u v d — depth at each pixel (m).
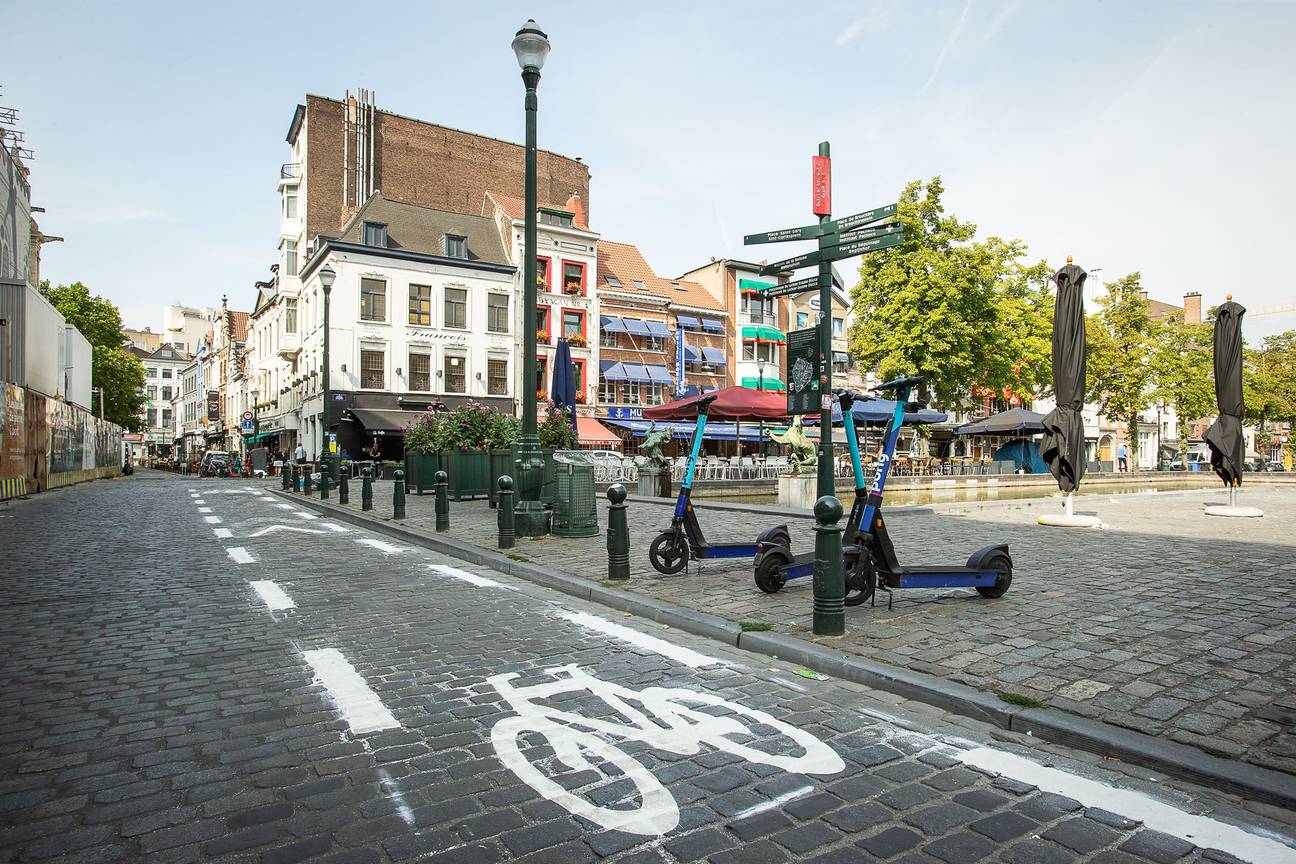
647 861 2.31
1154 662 4.02
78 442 28.62
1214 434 12.35
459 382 35.00
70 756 3.13
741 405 15.19
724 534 9.68
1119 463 45.22
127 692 3.95
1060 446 10.44
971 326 26.05
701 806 2.67
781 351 43.91
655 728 3.40
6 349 20.03
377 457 31.95
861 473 5.57
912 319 26.03
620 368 37.56
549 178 45.00
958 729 3.38
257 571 7.79
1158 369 35.41
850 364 46.09
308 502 16.83
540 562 7.65
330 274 20.92
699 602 5.70
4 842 2.42
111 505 16.89
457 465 15.93
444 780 2.89
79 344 29.86
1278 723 3.17
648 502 14.98
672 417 15.80
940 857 2.33
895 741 3.24
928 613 5.20
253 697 3.86
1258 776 2.70
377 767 3.01
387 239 33.78
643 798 2.73
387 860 2.32
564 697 3.83
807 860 2.31
